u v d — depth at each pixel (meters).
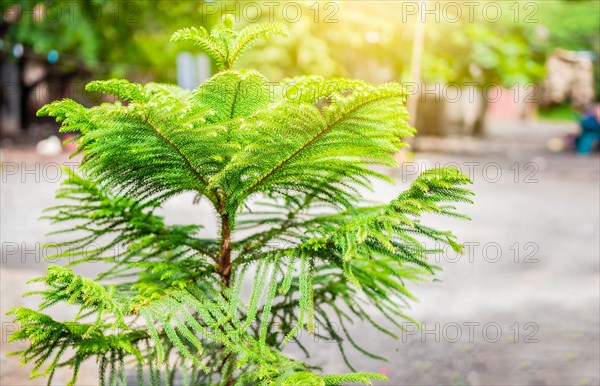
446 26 15.97
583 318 4.91
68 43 18.97
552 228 8.78
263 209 5.01
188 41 1.74
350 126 1.59
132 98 1.72
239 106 1.75
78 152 1.69
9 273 5.42
